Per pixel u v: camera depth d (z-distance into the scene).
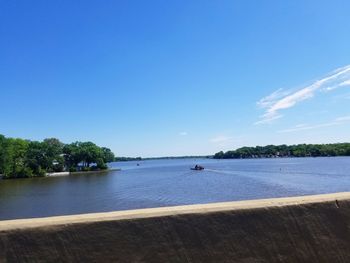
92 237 3.19
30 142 138.75
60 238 3.12
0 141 121.75
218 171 129.38
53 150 143.75
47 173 142.62
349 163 154.12
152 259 3.32
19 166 128.12
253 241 3.62
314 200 3.94
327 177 84.19
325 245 3.83
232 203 3.78
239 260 3.54
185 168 187.75
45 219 3.21
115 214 3.36
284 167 137.00
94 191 74.88
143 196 61.25
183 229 3.44
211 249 3.48
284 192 57.50
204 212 3.54
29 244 3.03
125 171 171.12
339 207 3.99
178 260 3.38
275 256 3.65
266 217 3.71
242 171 121.31
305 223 3.82
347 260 3.88
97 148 177.88
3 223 3.09
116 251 3.23
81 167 172.38
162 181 92.62
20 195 71.19
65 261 3.10
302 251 3.75
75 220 3.19
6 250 2.97
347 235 3.94
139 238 3.31
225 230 3.56
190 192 63.31
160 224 3.39
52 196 68.12
